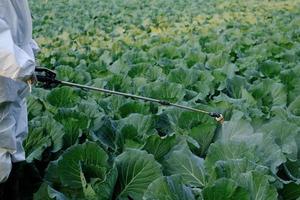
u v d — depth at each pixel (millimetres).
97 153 3838
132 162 3805
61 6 17672
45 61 7344
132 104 4855
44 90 5270
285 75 6059
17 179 4039
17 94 3412
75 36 10656
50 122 4293
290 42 8711
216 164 3629
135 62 7121
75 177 3816
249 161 3611
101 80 5645
